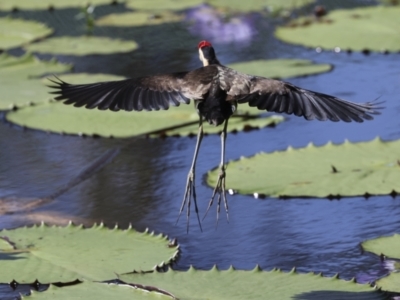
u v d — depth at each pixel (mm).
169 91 7285
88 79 15750
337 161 11836
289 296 8445
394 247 9781
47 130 13828
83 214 11086
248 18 19766
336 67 16344
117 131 13664
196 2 20938
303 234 10430
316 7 20203
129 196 11602
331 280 8797
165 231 10586
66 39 18594
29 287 9172
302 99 7172
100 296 8570
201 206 11227
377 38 17641
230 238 10383
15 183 12055
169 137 13555
